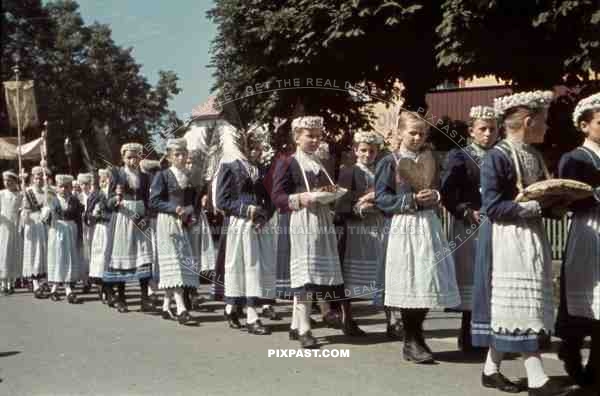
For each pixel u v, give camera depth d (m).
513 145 5.57
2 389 5.91
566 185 5.14
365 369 6.42
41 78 35.91
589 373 5.70
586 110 5.52
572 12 12.01
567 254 5.53
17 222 13.74
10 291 13.74
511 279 5.37
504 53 12.83
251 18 13.37
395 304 6.58
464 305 7.04
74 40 34.66
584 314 5.39
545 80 13.47
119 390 5.81
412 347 6.70
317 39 12.88
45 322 9.31
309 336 7.34
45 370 6.52
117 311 10.42
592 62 12.07
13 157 26.38
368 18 12.77
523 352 5.35
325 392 5.68
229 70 13.20
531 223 5.44
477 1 12.23
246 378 6.13
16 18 38.53
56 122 31.69
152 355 7.06
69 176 12.45
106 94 30.14
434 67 13.65
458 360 6.79
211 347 7.43
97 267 11.82
